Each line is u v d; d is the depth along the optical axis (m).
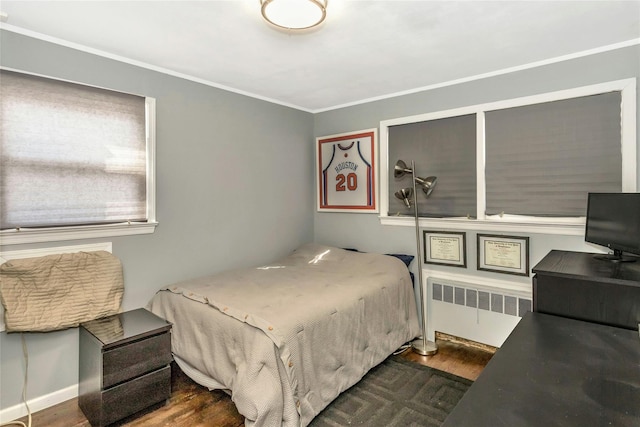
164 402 2.26
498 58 2.59
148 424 2.08
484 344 3.02
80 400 2.29
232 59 2.58
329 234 4.05
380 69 2.79
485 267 2.98
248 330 2.00
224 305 2.26
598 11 1.92
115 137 2.54
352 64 2.68
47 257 2.23
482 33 2.18
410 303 3.12
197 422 2.10
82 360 2.28
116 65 2.53
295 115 3.94
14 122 2.12
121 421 2.08
